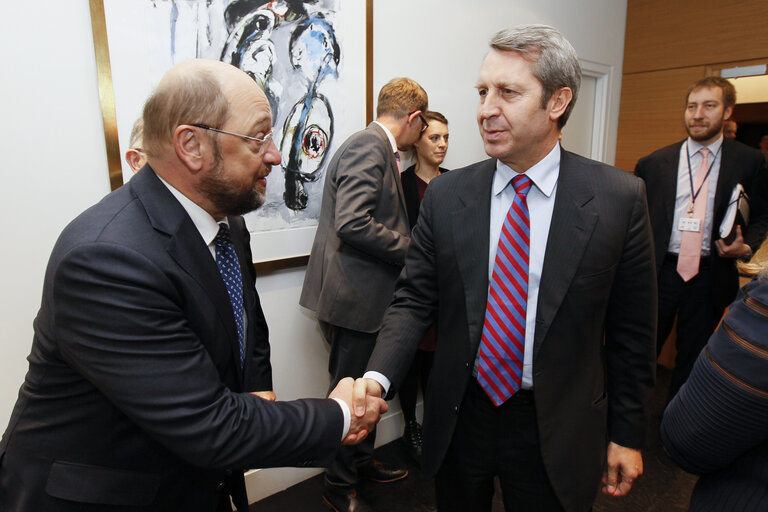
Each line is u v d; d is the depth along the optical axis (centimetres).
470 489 109
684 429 61
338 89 182
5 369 132
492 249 100
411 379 212
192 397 69
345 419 86
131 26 133
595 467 99
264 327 120
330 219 169
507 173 98
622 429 100
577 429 95
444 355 106
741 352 53
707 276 217
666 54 293
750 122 261
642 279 95
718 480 61
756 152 210
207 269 79
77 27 128
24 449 76
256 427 74
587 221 91
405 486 197
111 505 75
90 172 137
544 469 97
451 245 102
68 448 75
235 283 94
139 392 67
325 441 82
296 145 174
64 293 66
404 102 172
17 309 131
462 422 107
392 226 169
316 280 172
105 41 130
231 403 74
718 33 267
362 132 167
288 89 168
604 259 91
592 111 321
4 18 118
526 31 86
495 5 234
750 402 51
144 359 67
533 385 94
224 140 75
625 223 92
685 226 217
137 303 67
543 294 93
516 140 90
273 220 175
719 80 209
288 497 189
